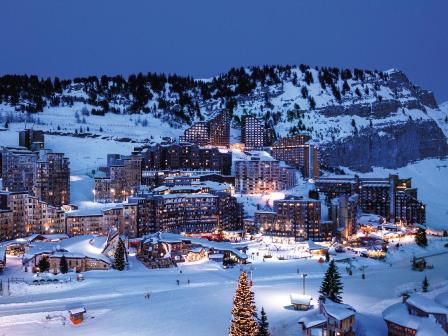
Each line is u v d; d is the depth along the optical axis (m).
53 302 141.25
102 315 130.75
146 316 130.38
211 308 137.88
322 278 176.88
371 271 197.00
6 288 151.62
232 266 192.88
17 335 115.19
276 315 131.50
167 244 197.38
